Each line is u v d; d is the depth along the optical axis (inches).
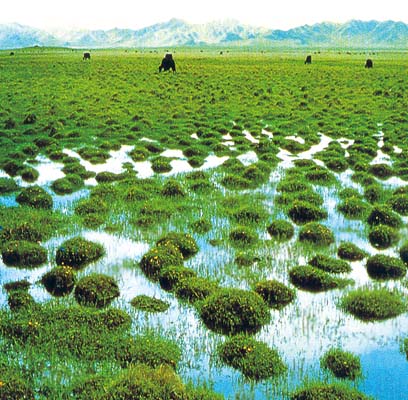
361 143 1106.1
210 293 451.2
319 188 800.3
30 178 840.3
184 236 571.5
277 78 2618.1
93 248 542.3
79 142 1110.4
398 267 509.4
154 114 1462.8
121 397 309.3
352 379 346.3
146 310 432.1
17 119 1354.6
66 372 343.9
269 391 332.5
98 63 3740.2
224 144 1117.1
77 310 416.8
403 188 767.1
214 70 3120.1
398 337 397.7
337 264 522.6
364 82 2397.9
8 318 406.0
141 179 820.0
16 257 528.1
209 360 363.9
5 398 313.6
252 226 638.5
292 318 425.4
